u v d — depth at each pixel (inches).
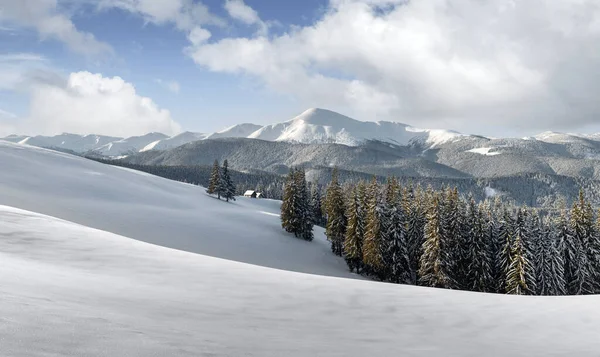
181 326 224.2
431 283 1534.2
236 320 274.2
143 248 588.1
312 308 360.5
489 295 504.1
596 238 1694.1
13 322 166.2
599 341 326.0
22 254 430.9
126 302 272.8
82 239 576.1
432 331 326.3
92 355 142.3
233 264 568.1
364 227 1867.6
